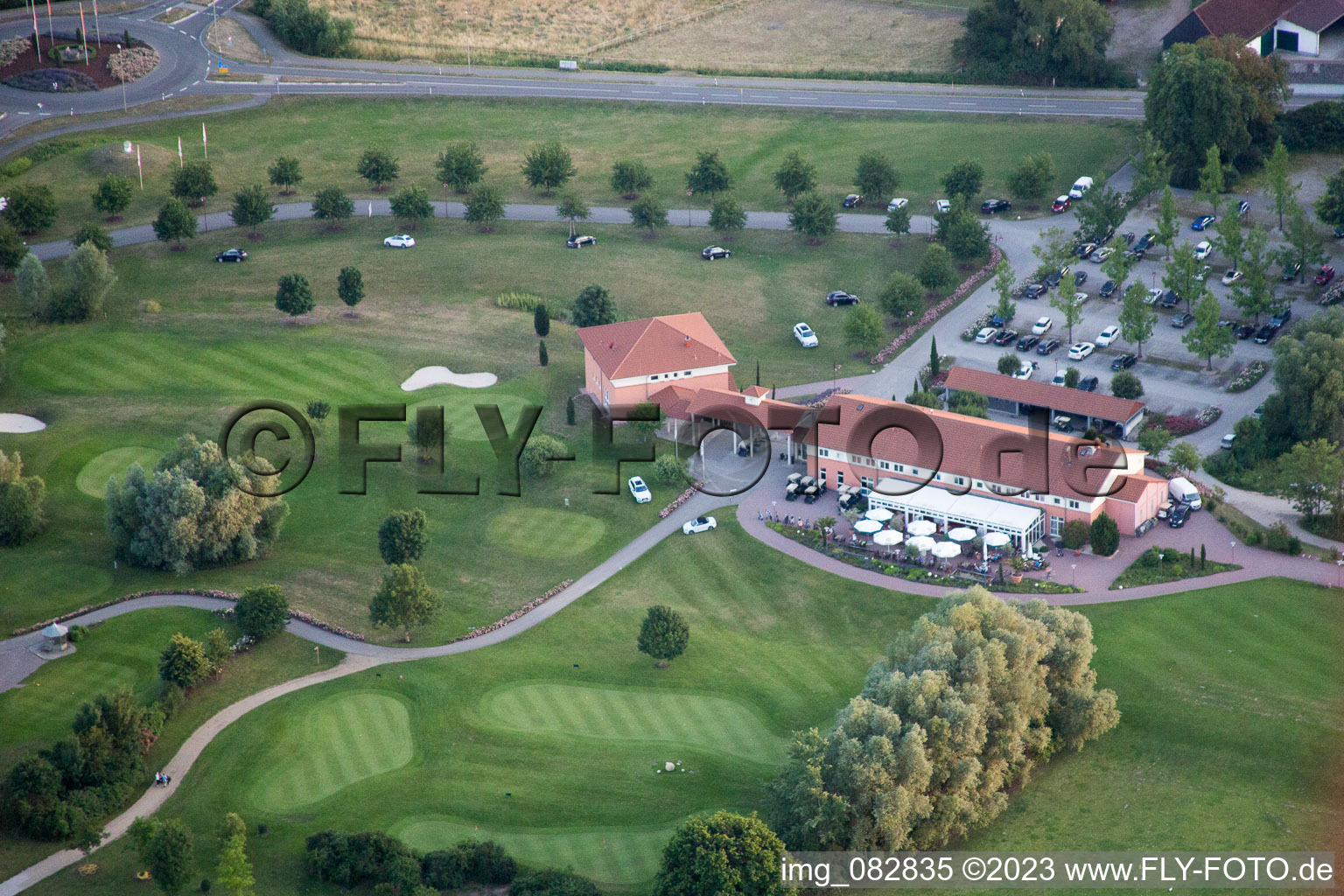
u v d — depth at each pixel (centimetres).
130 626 14600
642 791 12212
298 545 16112
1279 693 12875
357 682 13838
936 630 12588
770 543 15875
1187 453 16275
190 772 12631
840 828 11306
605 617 14850
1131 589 14575
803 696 13412
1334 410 16125
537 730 13075
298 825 11906
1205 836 11519
